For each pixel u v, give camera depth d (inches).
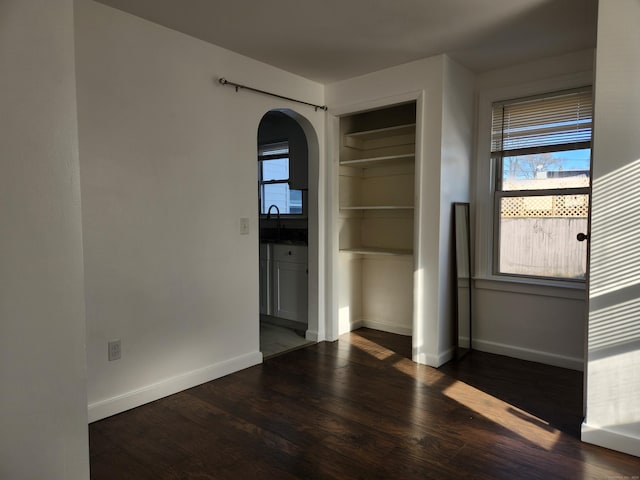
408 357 136.6
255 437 88.4
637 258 79.7
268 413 98.8
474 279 142.7
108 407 96.7
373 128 164.1
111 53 93.9
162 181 104.3
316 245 151.2
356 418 96.3
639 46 77.5
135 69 98.1
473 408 101.0
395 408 101.2
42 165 48.3
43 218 48.5
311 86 144.6
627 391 81.7
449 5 93.0
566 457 80.8
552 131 128.2
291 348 145.3
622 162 80.0
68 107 50.2
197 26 103.4
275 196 209.0
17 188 46.5
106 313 95.8
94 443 86.1
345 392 110.3
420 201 129.2
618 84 79.7
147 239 102.1
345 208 152.0
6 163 45.6
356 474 76.1
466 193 139.3
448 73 124.7
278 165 206.7
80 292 51.9
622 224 80.7
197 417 96.8
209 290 116.3
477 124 140.4
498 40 112.9
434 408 101.1
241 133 122.3
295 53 120.3
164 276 106.0
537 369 126.0
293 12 96.0
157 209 103.7
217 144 116.2
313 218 151.6
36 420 49.0
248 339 128.0
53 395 50.2
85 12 89.5
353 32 107.1
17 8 46.1
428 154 126.7
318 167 148.9
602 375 84.1
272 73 130.4
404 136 156.0
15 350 47.1
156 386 105.6
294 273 168.7
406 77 129.3
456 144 131.5
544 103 129.3
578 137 123.7
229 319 122.0
